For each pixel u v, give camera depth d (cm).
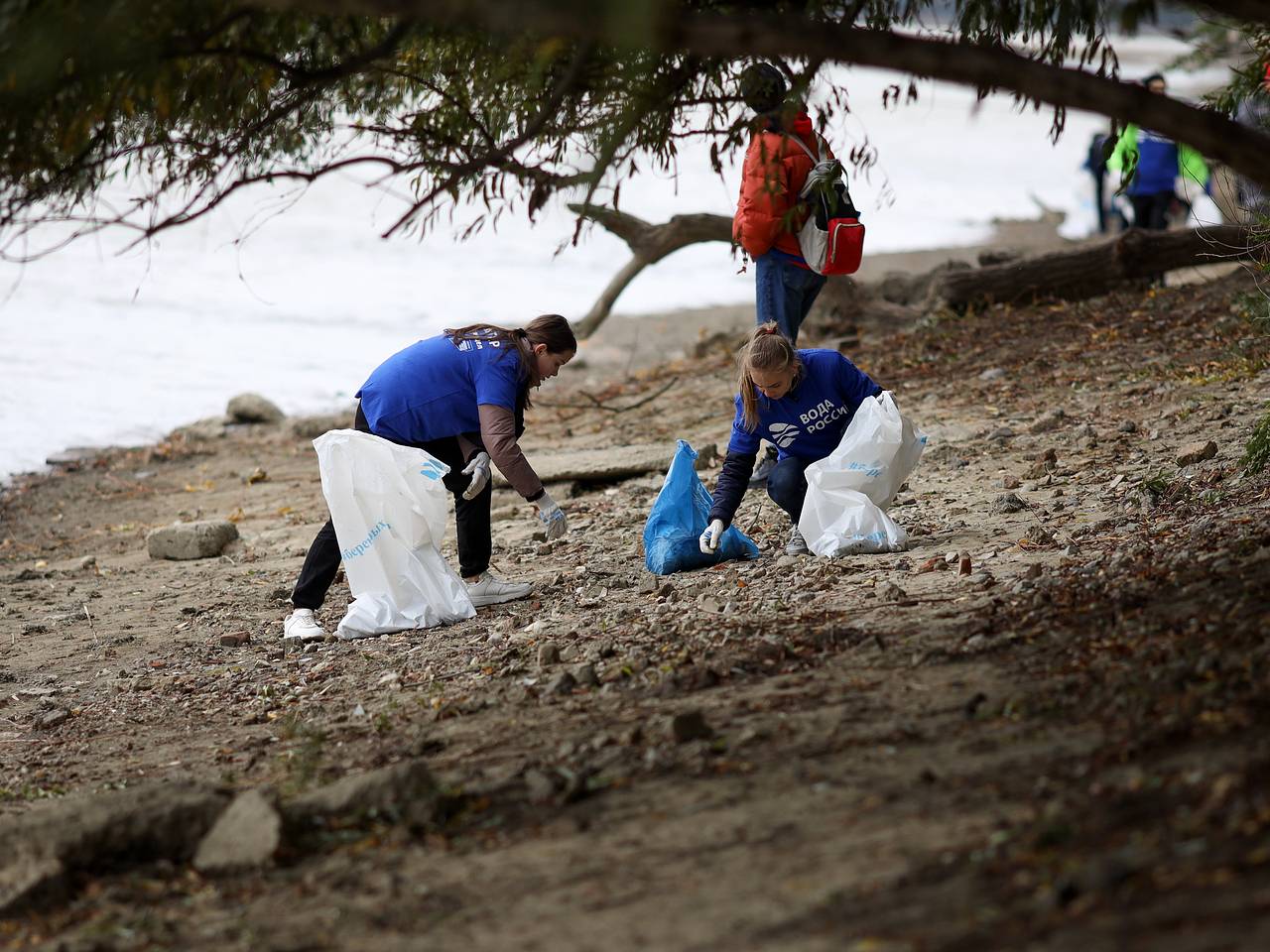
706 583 1705
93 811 991
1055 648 1162
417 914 822
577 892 820
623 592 1764
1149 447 2098
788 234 2145
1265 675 965
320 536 1775
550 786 995
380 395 1708
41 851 956
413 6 816
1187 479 1822
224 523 2572
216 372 4334
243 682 1595
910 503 2012
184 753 1334
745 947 714
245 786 1170
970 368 2953
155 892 923
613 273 5906
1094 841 765
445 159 1254
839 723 1056
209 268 5775
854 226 2091
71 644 1948
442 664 1522
